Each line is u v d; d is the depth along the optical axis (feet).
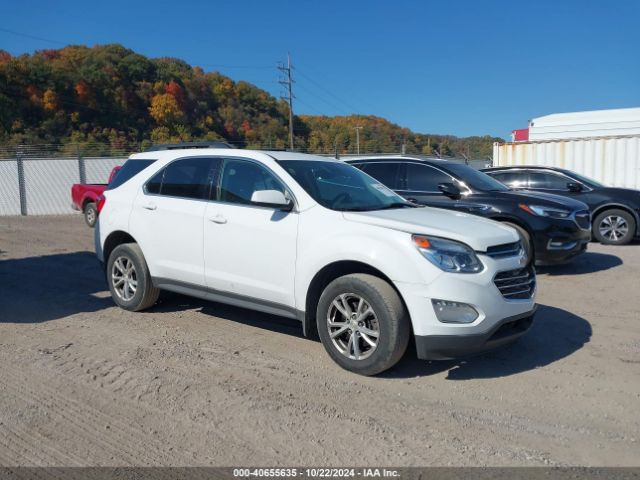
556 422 12.24
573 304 22.06
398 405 13.07
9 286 25.21
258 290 16.71
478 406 13.02
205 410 12.82
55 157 70.13
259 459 10.77
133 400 13.35
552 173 38.99
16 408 12.96
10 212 68.33
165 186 19.58
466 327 13.57
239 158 18.01
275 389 13.94
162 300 22.11
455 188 27.53
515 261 14.80
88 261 31.78
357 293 14.44
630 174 49.57
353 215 15.30
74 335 18.15
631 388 13.99
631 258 32.30
